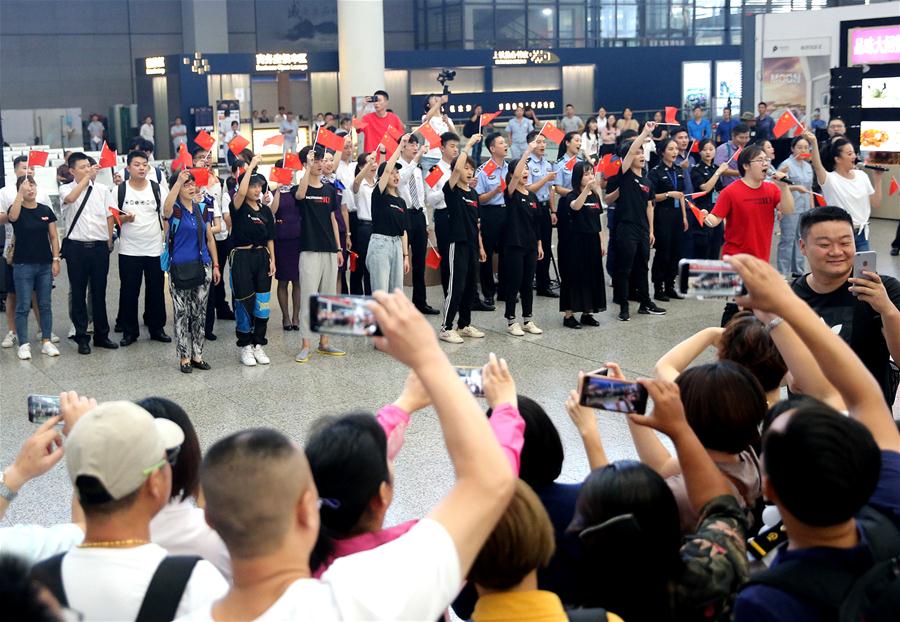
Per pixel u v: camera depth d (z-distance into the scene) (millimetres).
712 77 35156
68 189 9539
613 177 10086
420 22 38562
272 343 9078
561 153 11086
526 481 2873
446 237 9508
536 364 8188
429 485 5648
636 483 2277
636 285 10094
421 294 10086
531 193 9141
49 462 2531
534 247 9133
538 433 2848
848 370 2150
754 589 1896
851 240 4152
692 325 9484
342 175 10742
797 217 11141
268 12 38781
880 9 16125
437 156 11781
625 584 2236
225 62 29891
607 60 34312
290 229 9195
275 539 1702
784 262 11312
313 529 1772
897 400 5250
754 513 2895
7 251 8742
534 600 1947
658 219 10398
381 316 1608
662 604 2252
